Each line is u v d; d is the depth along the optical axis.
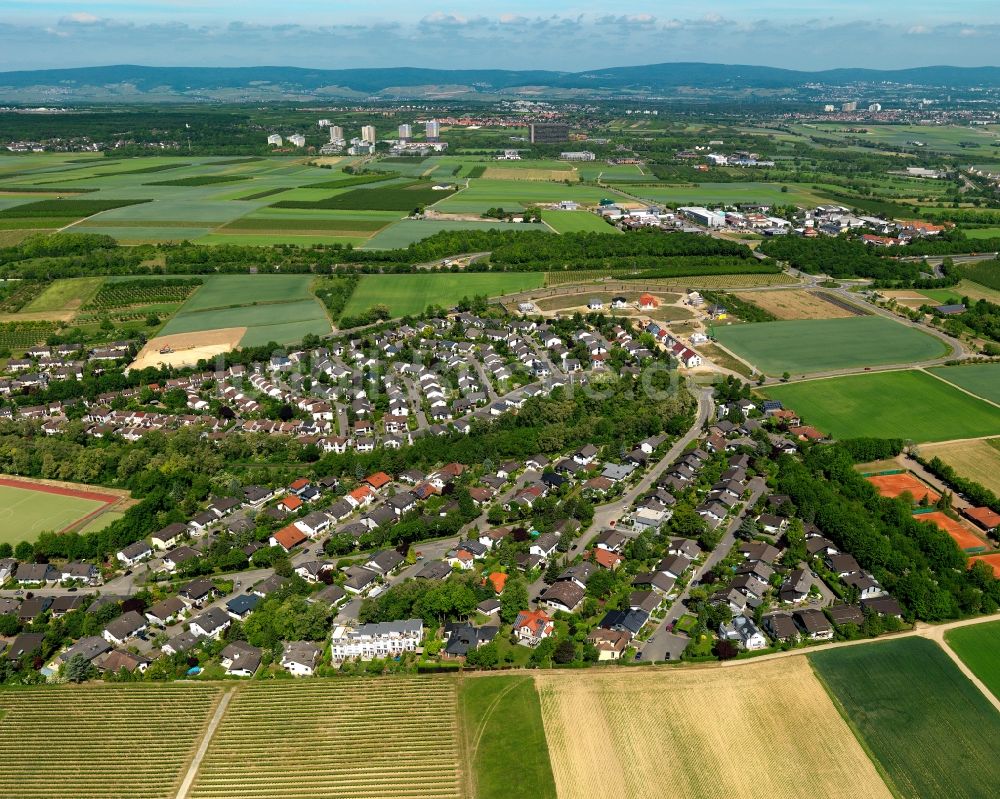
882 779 138.25
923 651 169.88
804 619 177.50
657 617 184.12
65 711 158.38
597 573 196.50
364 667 170.00
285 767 144.50
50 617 187.88
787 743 145.88
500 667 168.00
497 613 186.38
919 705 154.50
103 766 145.75
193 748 149.38
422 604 182.38
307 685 164.25
